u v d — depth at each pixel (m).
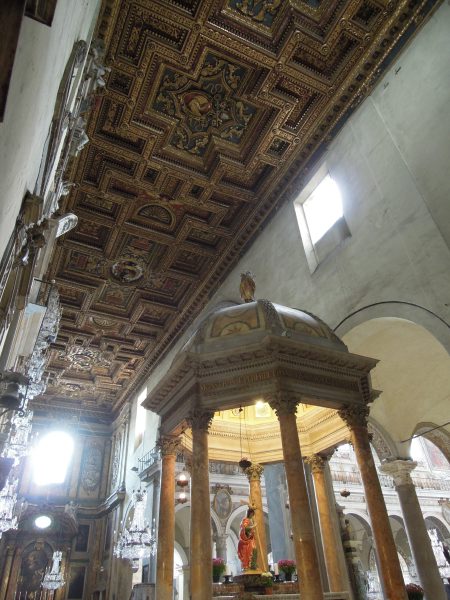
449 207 7.34
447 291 7.05
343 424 7.76
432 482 21.48
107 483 24.06
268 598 5.93
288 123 11.55
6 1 1.81
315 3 9.38
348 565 9.00
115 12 9.03
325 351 6.39
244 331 6.66
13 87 2.00
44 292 11.90
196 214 14.08
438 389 10.34
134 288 16.98
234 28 9.69
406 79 9.02
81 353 20.58
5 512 11.91
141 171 12.49
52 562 21.42
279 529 10.73
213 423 8.48
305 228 11.61
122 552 16.05
